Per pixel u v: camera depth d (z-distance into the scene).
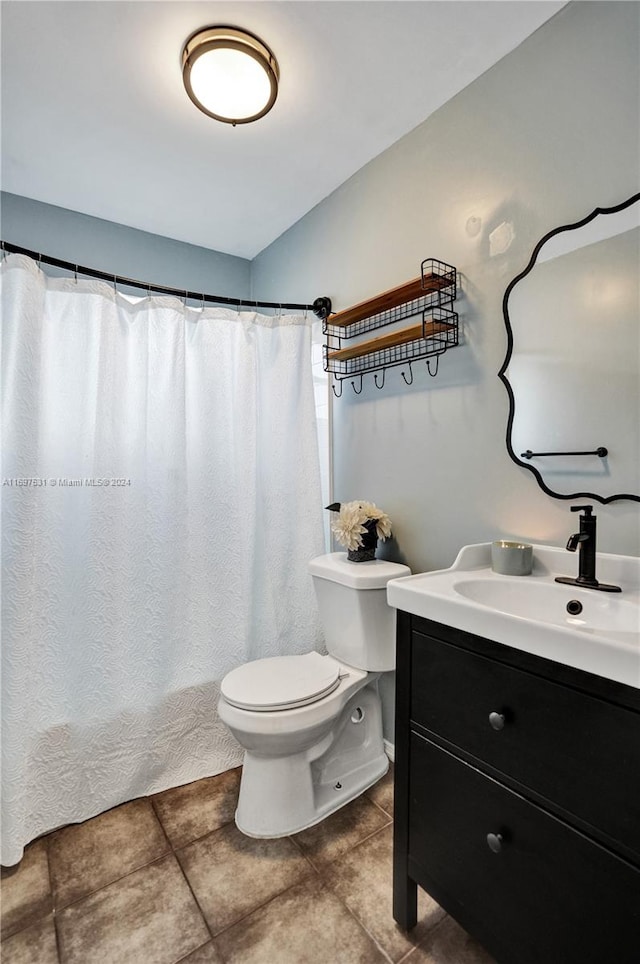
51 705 1.59
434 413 1.69
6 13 1.26
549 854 0.87
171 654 1.83
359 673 1.72
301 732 1.47
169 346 1.87
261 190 2.12
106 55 1.39
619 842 0.77
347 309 1.84
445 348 1.62
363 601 1.64
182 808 1.68
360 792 1.73
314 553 2.15
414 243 1.74
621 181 1.17
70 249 2.25
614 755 0.77
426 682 1.12
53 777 1.58
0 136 1.74
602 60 1.19
